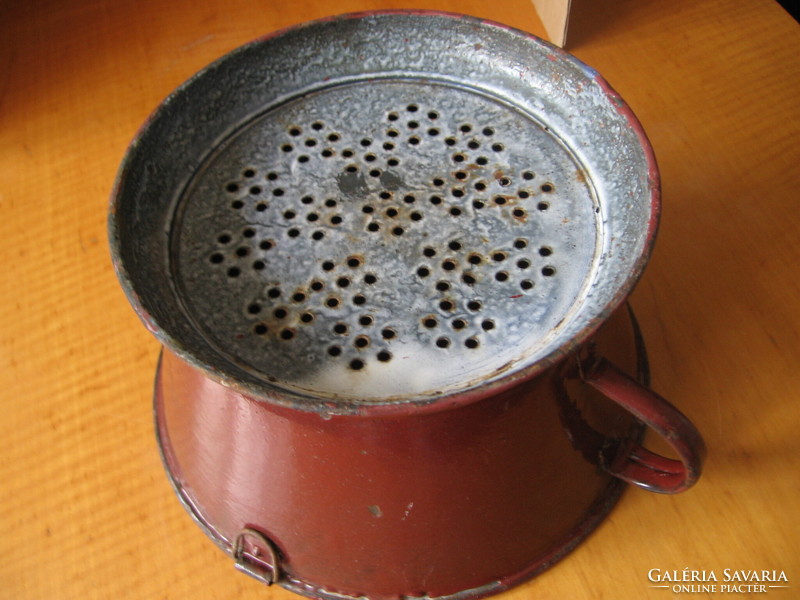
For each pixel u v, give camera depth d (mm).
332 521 274
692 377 349
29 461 344
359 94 315
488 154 295
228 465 281
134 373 366
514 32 296
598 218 273
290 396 212
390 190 287
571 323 241
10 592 312
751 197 396
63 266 398
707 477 326
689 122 424
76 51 477
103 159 432
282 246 274
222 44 473
